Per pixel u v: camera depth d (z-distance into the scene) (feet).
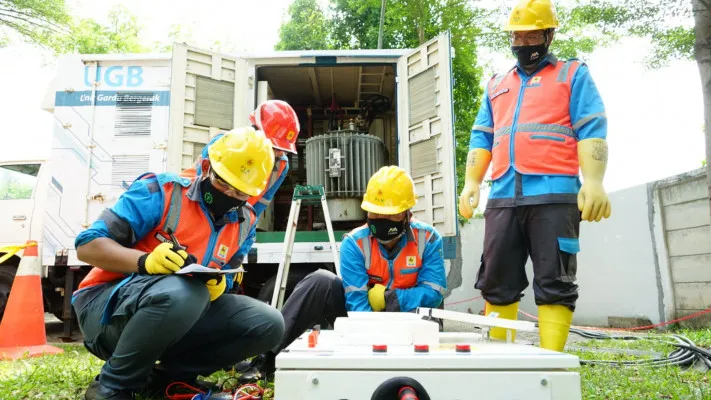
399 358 3.51
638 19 22.75
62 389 7.65
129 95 16.21
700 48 10.61
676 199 21.67
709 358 10.51
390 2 35.83
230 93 15.11
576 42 33.81
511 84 8.35
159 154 15.88
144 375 6.11
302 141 20.59
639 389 7.89
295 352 3.78
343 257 8.61
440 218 13.60
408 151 14.88
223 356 7.18
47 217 15.88
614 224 25.43
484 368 3.51
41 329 13.53
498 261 7.90
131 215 6.23
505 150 8.02
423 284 8.55
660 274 22.40
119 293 6.12
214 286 6.79
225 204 6.48
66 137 16.10
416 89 14.85
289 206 20.12
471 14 35.88
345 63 15.62
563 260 7.39
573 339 17.56
